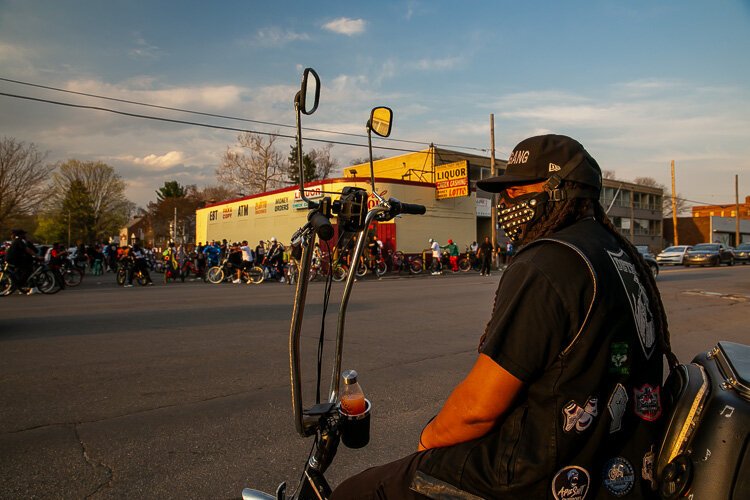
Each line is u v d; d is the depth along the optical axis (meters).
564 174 1.34
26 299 12.34
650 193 57.91
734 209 75.50
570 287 1.17
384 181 25.86
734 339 7.29
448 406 1.29
